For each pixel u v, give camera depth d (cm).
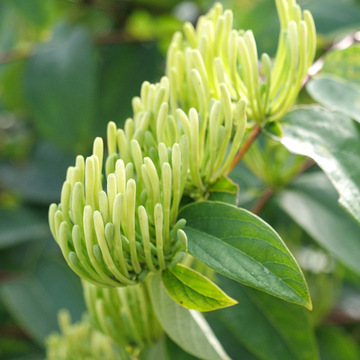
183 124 40
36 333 75
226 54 43
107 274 40
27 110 96
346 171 42
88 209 38
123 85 85
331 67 47
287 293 38
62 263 81
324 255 69
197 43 45
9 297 77
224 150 41
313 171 64
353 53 47
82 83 78
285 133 44
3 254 82
